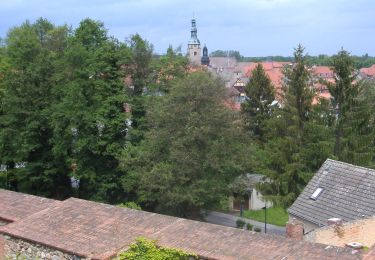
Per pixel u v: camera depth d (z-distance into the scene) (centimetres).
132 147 4078
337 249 1284
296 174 4366
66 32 5816
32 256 1622
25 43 4459
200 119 3894
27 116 4309
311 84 4700
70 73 4253
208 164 3781
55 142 4200
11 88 4319
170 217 1609
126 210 1700
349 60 4409
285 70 4669
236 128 4069
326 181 2830
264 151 4584
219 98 4088
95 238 1549
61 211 1764
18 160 4394
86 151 4212
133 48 4450
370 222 2059
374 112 4816
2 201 1944
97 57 4222
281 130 4631
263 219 4691
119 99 4188
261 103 6412
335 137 4416
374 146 4631
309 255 1278
